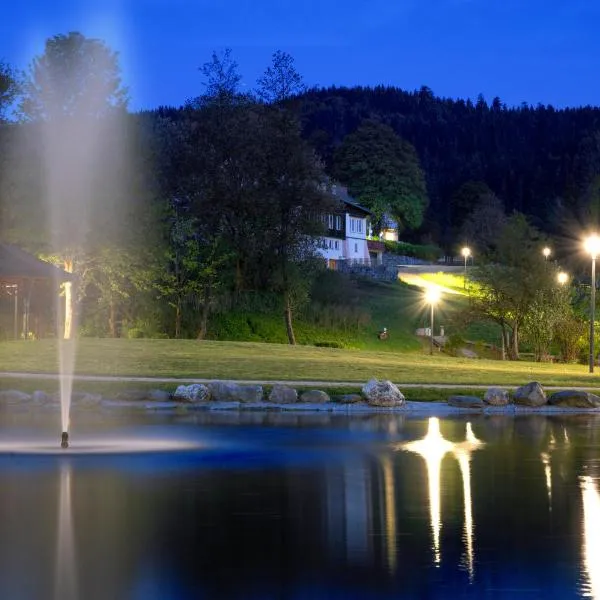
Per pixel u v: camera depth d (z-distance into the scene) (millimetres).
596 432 29531
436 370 49031
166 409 35750
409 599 11336
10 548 13672
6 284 67438
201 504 16938
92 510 16391
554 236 188625
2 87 70312
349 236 135500
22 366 45500
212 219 88125
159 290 83688
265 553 13430
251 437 27250
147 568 12625
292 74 87438
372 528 15031
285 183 85938
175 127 99625
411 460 22734
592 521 15555
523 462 22406
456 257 175875
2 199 69500
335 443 25984
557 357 82062
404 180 161250
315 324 91312
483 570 12555
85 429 28734
